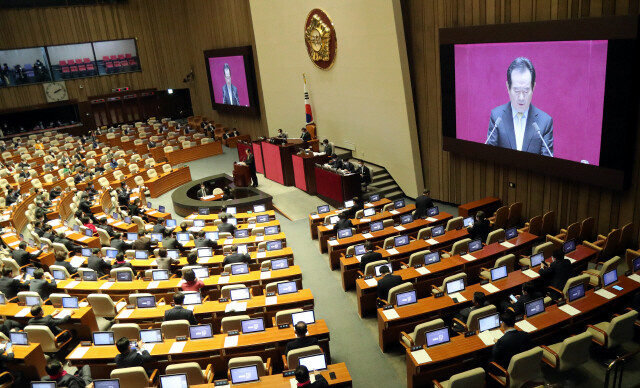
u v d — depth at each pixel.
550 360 7.03
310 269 12.66
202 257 11.97
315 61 20.67
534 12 11.98
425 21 15.26
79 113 34.69
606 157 10.80
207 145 27.59
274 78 24.34
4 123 34.00
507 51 12.62
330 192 17.23
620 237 10.70
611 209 11.31
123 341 7.23
